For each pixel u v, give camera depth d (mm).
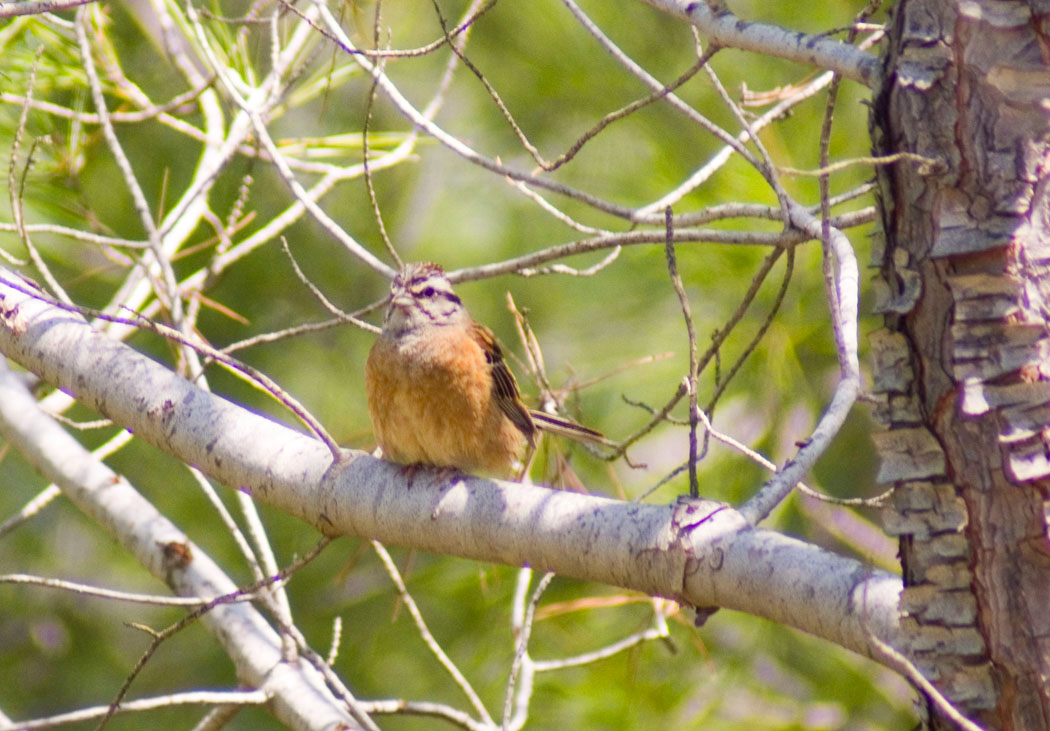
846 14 10711
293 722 7676
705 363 6707
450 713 7727
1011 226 4617
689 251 10930
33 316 7340
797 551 5270
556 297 13391
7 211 10086
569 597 11477
